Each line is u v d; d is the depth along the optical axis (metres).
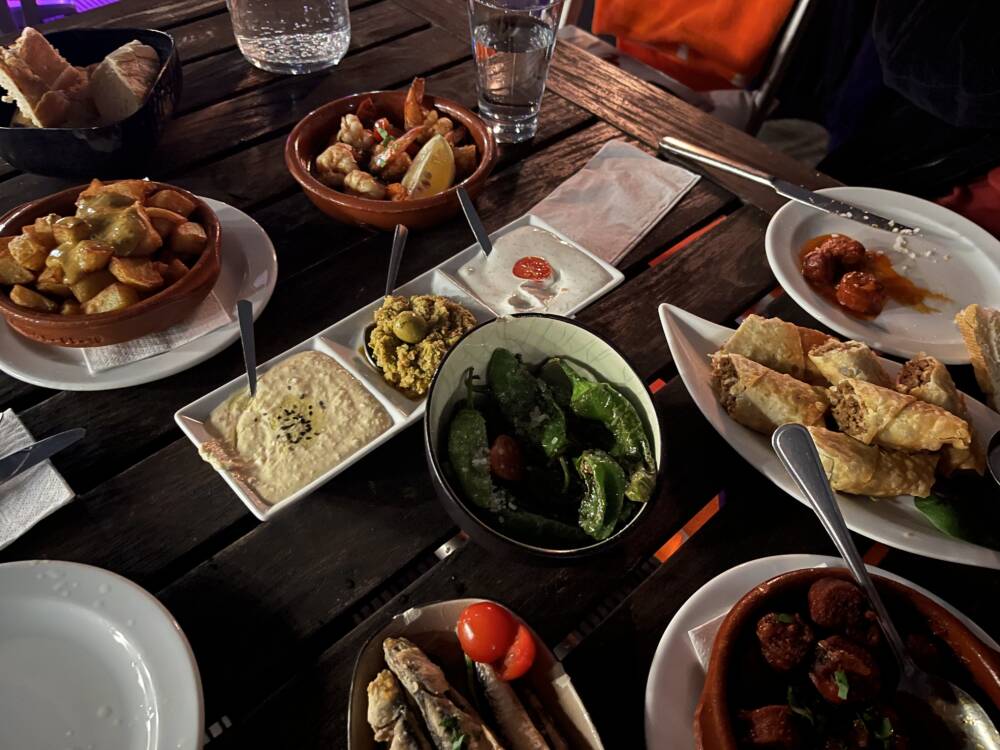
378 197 1.11
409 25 1.62
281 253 1.12
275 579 0.77
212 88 1.41
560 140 1.36
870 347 1.00
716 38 2.00
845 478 0.79
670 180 1.27
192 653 0.66
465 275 1.06
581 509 0.73
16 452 0.81
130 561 0.77
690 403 0.96
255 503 0.78
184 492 0.83
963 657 0.60
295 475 0.81
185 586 0.76
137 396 0.91
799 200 1.21
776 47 1.97
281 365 0.91
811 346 0.95
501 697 0.63
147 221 0.90
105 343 0.89
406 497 0.84
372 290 1.07
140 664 0.66
